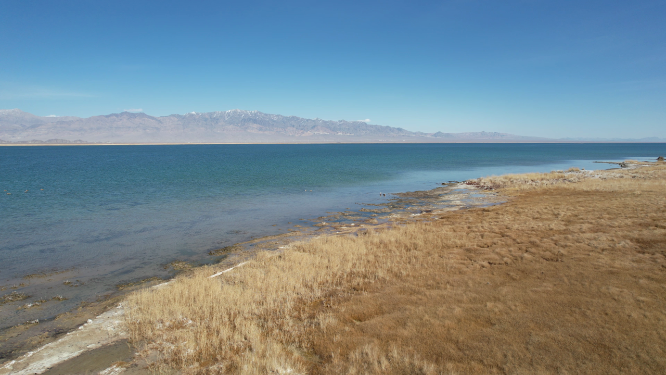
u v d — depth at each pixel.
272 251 15.84
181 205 28.38
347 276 11.48
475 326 7.59
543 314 7.82
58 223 22.16
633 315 7.39
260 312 9.09
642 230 13.73
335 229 20.23
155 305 9.60
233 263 14.35
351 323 8.24
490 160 91.88
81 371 7.02
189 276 13.02
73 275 13.48
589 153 135.25
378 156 112.44
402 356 6.74
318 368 6.69
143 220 23.06
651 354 6.14
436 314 8.24
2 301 11.04
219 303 9.59
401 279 10.75
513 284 9.60
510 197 28.52
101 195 32.94
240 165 71.44
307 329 8.14
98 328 8.81
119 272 13.78
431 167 68.94
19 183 40.78
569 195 26.34
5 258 15.53
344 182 44.25
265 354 7.18
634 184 28.88
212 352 7.49
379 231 18.72
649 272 9.53
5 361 7.60
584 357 6.26
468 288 9.61
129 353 7.66
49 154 121.25
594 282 9.17
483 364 6.33
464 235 15.73
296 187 39.34
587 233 13.98
